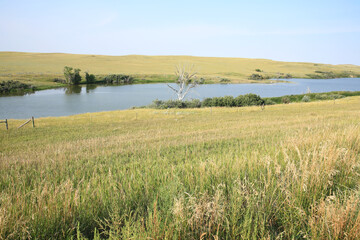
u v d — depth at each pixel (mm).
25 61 184375
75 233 2951
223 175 4246
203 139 13789
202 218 2748
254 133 15242
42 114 49500
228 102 49844
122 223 3080
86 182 4969
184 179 4363
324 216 2645
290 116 28391
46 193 3531
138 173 5219
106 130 23094
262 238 2451
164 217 2928
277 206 3152
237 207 3021
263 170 4469
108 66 179250
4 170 7875
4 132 23000
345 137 6629
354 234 2439
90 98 73625
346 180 3736
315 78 189500
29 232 2676
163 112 38750
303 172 3629
